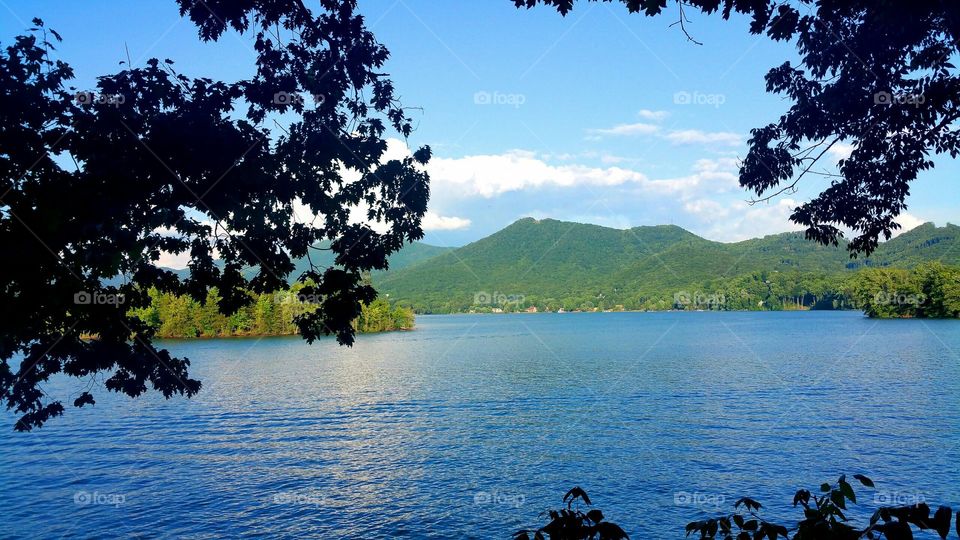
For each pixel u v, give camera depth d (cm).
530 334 18425
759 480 2878
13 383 1218
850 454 3291
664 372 7612
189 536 2334
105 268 877
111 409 5212
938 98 941
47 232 738
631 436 3891
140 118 1053
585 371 7981
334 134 1127
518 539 599
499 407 5169
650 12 782
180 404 5469
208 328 16488
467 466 3269
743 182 1167
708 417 4481
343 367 9006
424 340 16162
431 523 2448
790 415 4478
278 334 17588
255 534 2352
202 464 3353
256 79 1131
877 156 1088
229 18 1079
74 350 1189
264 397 5934
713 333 16350
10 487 2947
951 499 2550
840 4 841
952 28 868
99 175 973
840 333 14625
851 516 2386
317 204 1154
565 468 3180
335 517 2527
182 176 1050
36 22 1081
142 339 1282
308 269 1184
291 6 1128
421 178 1220
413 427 4362
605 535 567
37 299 775
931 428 3916
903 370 7212
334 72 1141
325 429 4322
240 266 1173
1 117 984
